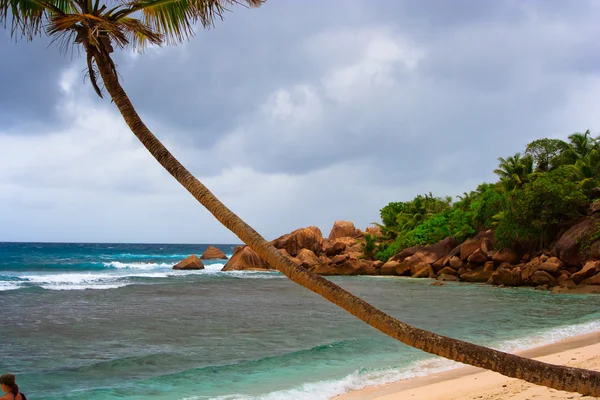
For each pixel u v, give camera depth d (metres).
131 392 9.09
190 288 32.75
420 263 46.94
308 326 16.91
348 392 8.75
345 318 18.95
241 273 50.81
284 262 3.74
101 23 4.46
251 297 27.34
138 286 33.81
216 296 27.73
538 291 32.00
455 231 48.66
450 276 42.81
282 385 9.35
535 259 36.81
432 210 63.56
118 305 23.09
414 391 8.48
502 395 7.57
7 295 26.97
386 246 57.75
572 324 16.95
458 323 17.47
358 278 45.81
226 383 9.60
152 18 5.29
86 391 9.21
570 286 32.19
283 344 13.77
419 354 11.91
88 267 57.03
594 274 33.19
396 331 3.49
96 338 14.68
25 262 63.31
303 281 3.69
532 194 38.81
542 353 11.58
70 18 4.48
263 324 17.39
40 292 28.73
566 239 36.66
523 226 39.69
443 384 8.90
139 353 12.60
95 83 4.66
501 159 47.41
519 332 15.25
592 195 40.31
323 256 61.44
